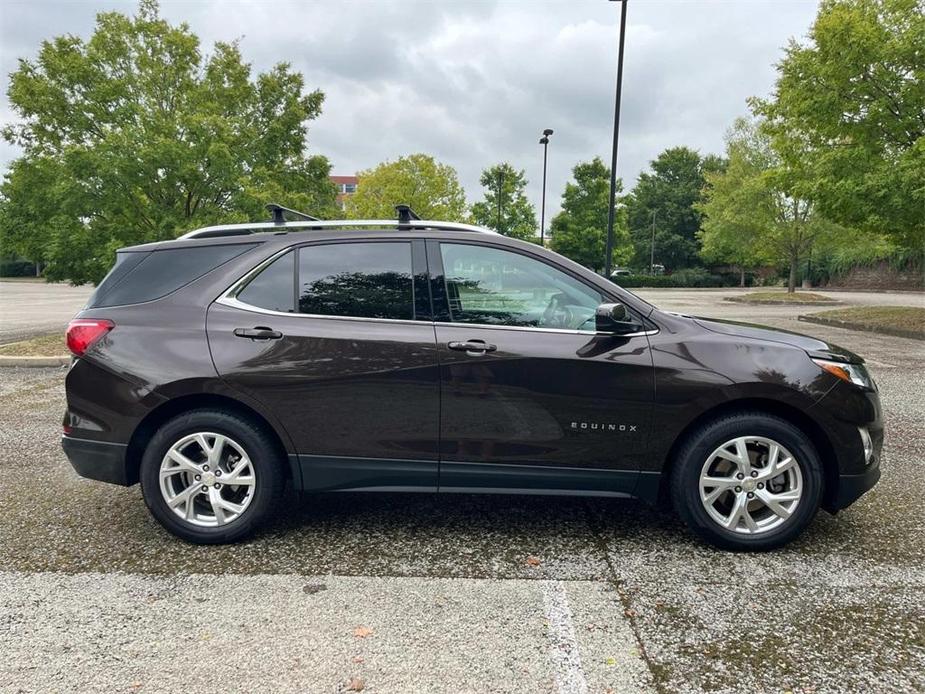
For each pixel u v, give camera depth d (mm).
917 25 12281
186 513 3445
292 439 3398
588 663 2424
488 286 3477
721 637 2602
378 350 3365
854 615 2766
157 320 3461
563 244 40969
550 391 3326
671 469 3441
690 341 3359
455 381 3344
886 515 3881
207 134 10672
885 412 6578
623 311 3236
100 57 10703
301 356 3363
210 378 3352
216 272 3551
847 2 13750
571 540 3557
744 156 30328
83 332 3475
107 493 4258
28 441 5496
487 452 3383
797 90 14023
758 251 32219
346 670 2371
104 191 10555
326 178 13555
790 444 3287
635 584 3045
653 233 64625
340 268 3518
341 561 3285
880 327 14188
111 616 2744
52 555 3342
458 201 34719
